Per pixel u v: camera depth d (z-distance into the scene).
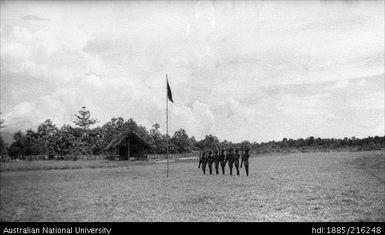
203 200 12.92
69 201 12.88
